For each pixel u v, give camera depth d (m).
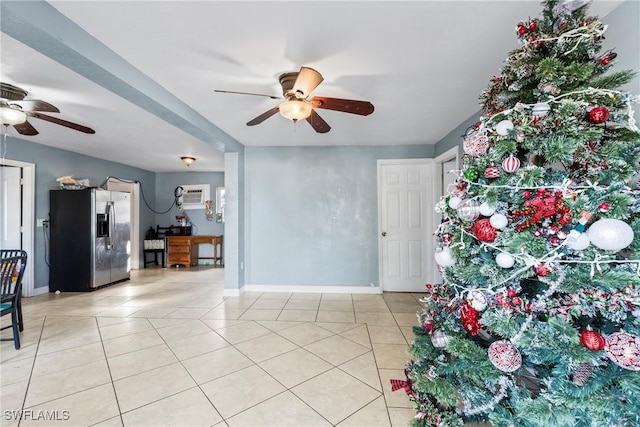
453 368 1.17
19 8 1.22
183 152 4.60
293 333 2.70
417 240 4.10
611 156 0.96
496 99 1.25
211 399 1.74
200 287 4.46
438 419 1.21
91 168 4.90
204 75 2.00
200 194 6.65
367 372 2.03
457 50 1.72
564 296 1.03
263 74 1.99
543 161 1.15
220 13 1.40
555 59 1.02
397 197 4.12
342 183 4.09
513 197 1.07
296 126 3.18
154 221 6.64
